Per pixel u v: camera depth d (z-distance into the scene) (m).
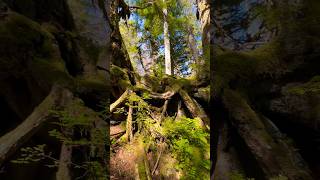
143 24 17.44
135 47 18.88
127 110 11.12
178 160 9.50
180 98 11.37
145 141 10.16
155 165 9.43
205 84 11.56
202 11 12.39
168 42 17.20
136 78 11.55
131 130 10.38
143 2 15.31
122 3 12.77
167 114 11.22
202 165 9.25
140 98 10.64
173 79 11.68
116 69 11.03
